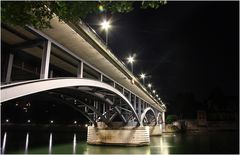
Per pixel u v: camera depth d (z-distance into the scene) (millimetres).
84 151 35750
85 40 17469
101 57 21859
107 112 36281
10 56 16078
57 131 103812
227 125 109062
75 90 23312
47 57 14836
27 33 14844
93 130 42531
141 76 54219
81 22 15992
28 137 72125
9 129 111375
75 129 102500
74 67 23609
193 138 68062
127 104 33625
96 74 28031
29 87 12211
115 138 40594
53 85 14531
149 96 52375
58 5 5332
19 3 5164
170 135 83312
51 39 15703
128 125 41031
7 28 14047
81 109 36750
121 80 32312
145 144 41031
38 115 124375
